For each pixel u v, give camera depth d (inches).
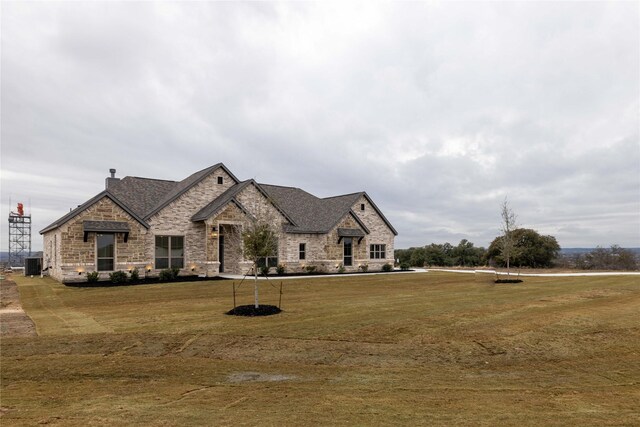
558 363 355.3
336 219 1316.4
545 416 232.2
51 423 213.6
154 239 1034.7
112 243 964.0
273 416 226.1
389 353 374.9
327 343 402.9
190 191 1107.3
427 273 1311.5
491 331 448.1
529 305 608.4
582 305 606.9
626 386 296.8
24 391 274.8
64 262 903.1
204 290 800.3
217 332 439.8
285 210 1333.7
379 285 920.3
